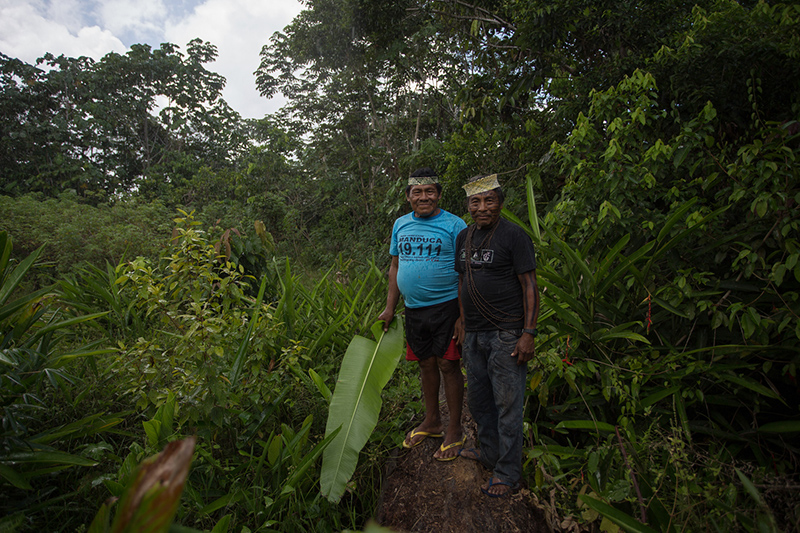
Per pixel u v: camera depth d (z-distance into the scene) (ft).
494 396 7.07
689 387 7.58
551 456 6.99
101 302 14.03
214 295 8.41
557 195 16.24
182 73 71.46
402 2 29.14
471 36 23.02
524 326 6.80
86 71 68.85
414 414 10.15
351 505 7.90
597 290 8.45
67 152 62.13
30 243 23.82
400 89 44.62
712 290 8.27
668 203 10.47
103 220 25.40
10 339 7.37
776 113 11.87
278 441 7.30
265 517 6.83
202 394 7.41
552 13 16.14
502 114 20.40
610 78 15.05
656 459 6.79
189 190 46.03
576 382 8.38
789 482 5.72
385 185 37.45
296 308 13.60
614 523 5.45
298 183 44.70
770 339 7.71
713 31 12.30
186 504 6.85
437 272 7.72
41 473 6.54
